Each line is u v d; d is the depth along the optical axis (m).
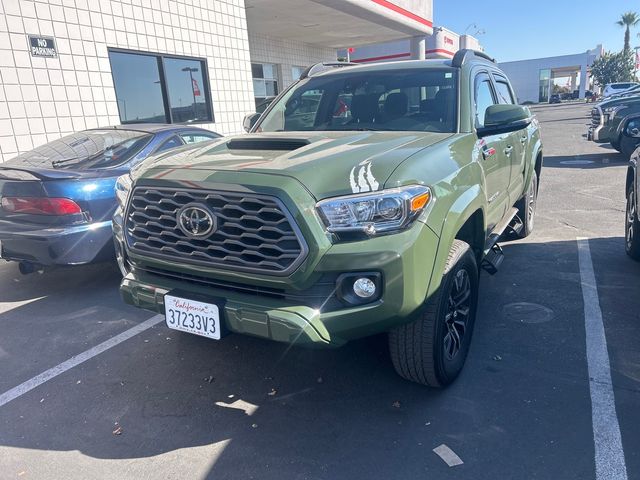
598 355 3.51
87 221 4.68
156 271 2.98
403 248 2.46
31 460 2.70
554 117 32.91
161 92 9.65
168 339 4.03
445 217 2.72
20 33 7.23
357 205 2.44
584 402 3.00
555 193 9.13
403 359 2.96
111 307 4.71
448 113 3.69
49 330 4.26
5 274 5.80
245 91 11.58
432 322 2.83
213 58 10.63
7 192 4.75
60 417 3.07
